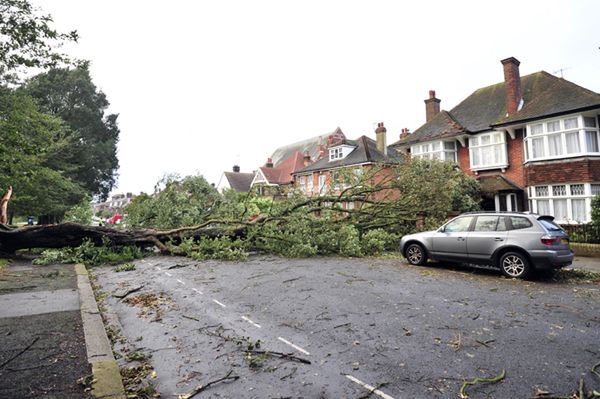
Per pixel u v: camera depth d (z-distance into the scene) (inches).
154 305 246.4
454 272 347.9
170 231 517.0
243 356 159.6
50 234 457.4
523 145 714.8
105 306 246.8
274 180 1716.3
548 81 788.6
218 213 625.0
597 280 306.0
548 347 162.9
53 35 329.7
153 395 127.2
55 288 284.4
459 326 192.5
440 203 538.9
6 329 185.9
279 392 127.4
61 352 157.2
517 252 311.1
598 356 152.4
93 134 1665.8
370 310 223.6
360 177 576.4
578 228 499.2
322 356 157.5
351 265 398.0
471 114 864.3
